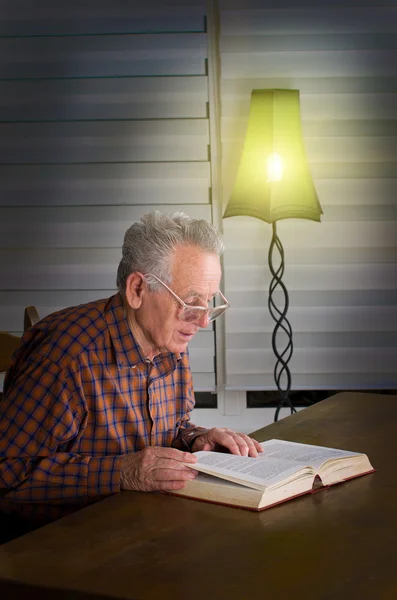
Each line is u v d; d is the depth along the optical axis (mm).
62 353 1743
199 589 1143
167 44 3803
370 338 3977
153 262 1741
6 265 4035
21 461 1690
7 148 3936
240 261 3932
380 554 1269
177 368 2018
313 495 1572
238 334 3986
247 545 1308
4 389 1841
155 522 1422
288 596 1117
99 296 4047
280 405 3787
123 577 1188
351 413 2324
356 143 3844
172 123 3877
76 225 3986
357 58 3783
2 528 1765
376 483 1652
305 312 3967
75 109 3889
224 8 3752
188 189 3928
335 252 3920
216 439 1842
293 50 3785
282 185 3465
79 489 1642
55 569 1220
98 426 1779
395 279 3928
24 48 3842
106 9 3785
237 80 3807
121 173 3936
